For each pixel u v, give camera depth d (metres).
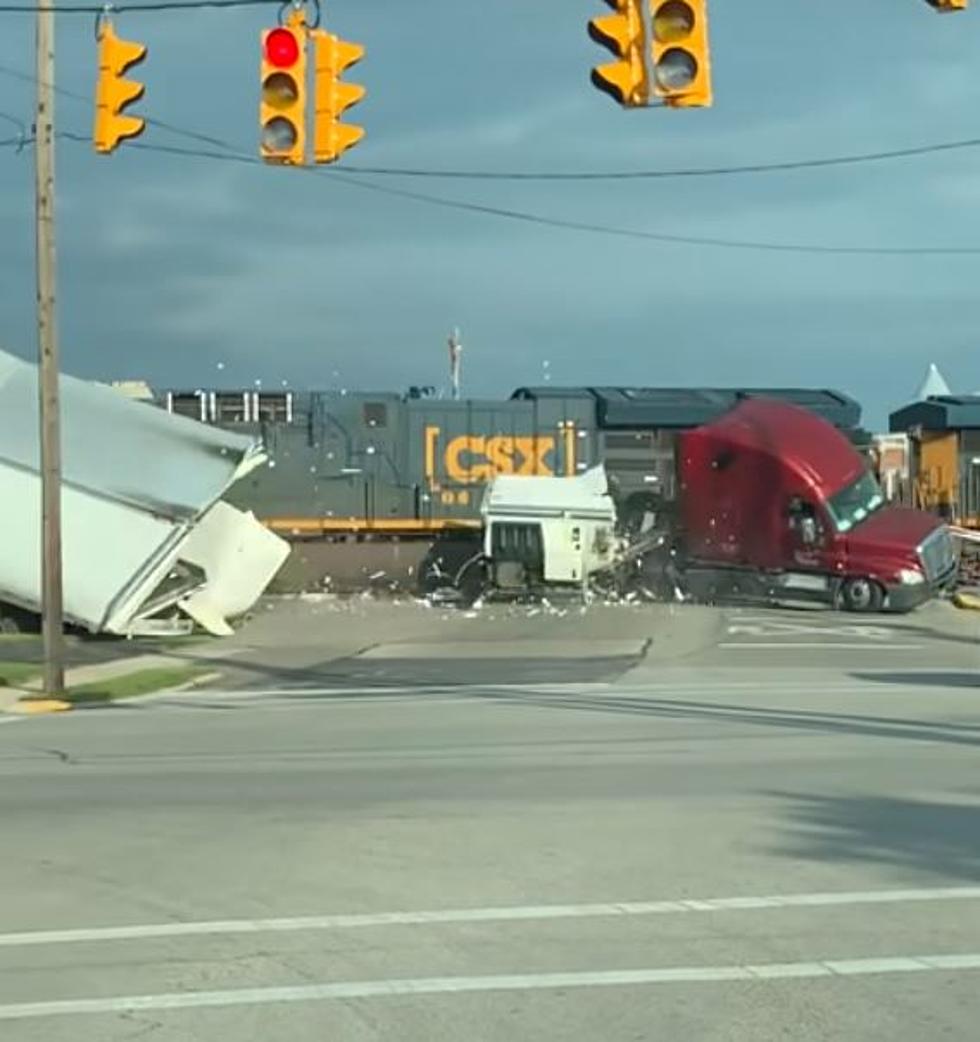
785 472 38.31
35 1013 6.27
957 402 45.28
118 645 29.36
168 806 11.38
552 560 38.84
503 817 10.76
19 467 29.78
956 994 6.46
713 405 43.75
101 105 15.17
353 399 41.97
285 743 15.36
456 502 42.06
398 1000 6.43
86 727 17.16
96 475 29.78
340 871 9.02
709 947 7.25
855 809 10.95
